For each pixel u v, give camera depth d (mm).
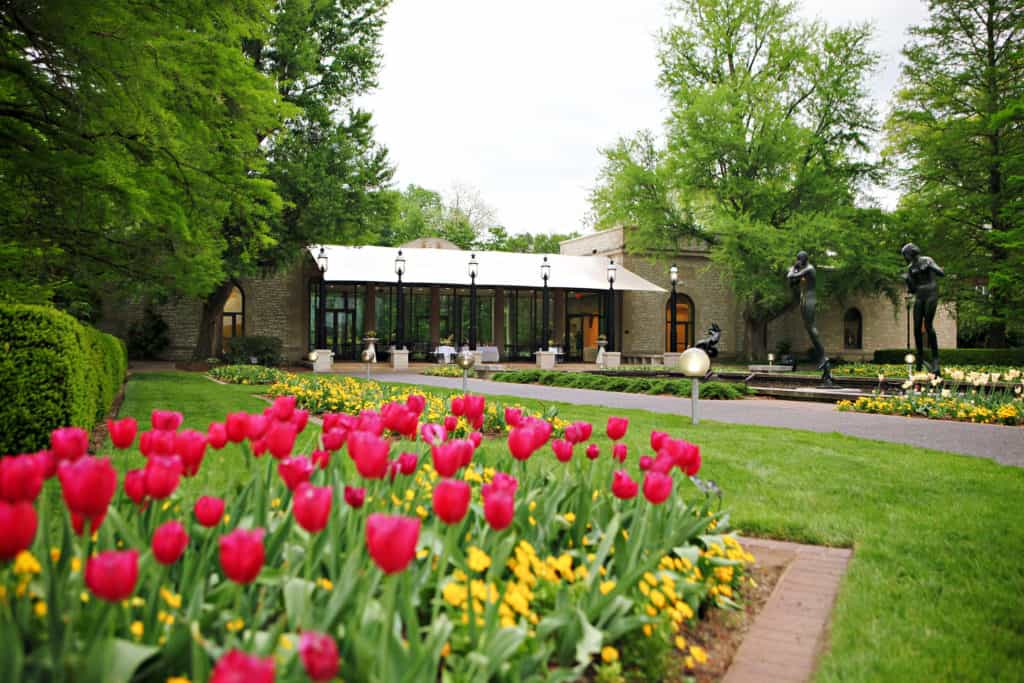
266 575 2094
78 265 9961
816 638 3064
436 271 32469
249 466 2982
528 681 1952
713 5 34812
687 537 3168
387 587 1549
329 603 1815
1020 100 24203
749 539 4672
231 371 19828
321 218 23500
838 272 34875
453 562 2541
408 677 1566
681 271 40031
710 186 33750
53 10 6605
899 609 3365
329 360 26531
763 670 2732
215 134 9172
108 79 7125
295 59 23594
